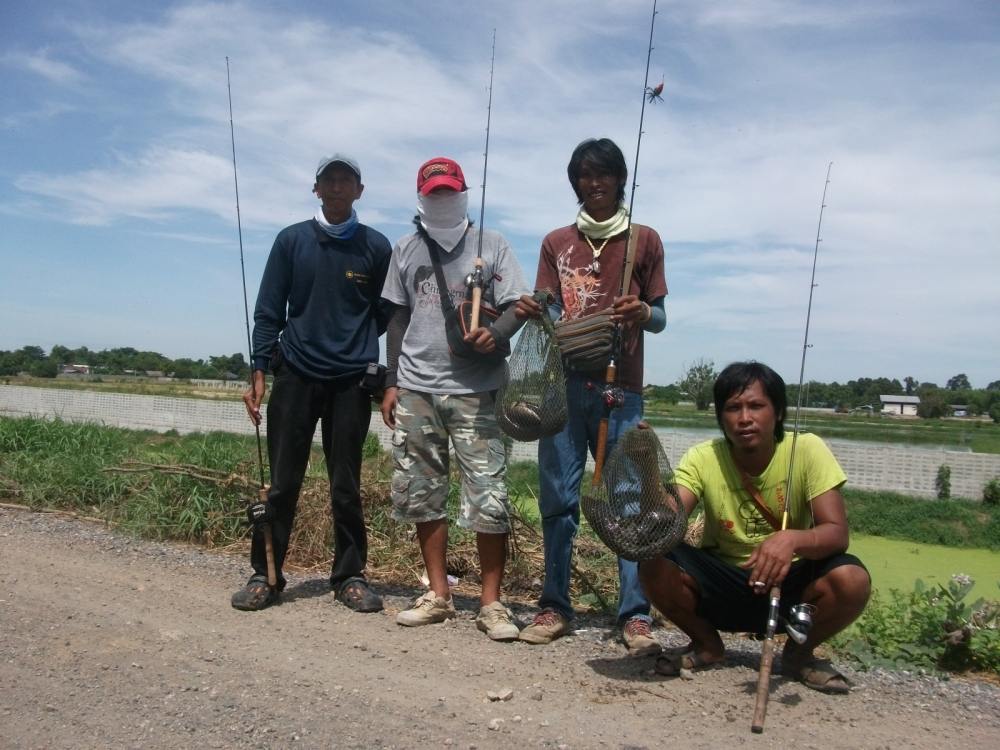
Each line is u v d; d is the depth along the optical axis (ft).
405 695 11.21
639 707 10.93
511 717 10.57
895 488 57.47
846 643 14.38
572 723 10.42
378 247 15.48
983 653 13.79
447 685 11.59
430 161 14.05
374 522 21.13
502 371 14.15
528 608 16.52
